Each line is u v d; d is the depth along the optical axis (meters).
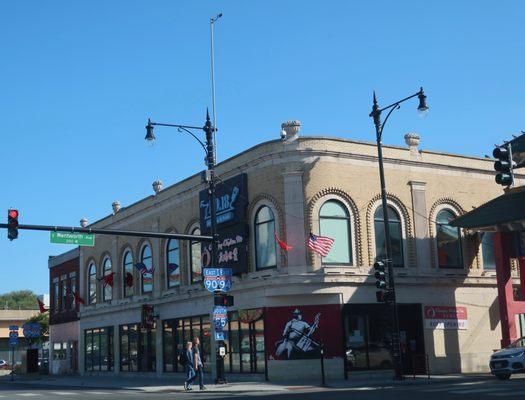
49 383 39.97
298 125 30.80
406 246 32.69
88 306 49.72
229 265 32.66
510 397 16.64
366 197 31.67
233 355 32.34
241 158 32.81
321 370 27.39
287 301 29.91
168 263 39.38
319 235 30.11
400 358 26.88
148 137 28.30
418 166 33.84
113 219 46.59
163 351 38.94
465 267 34.38
